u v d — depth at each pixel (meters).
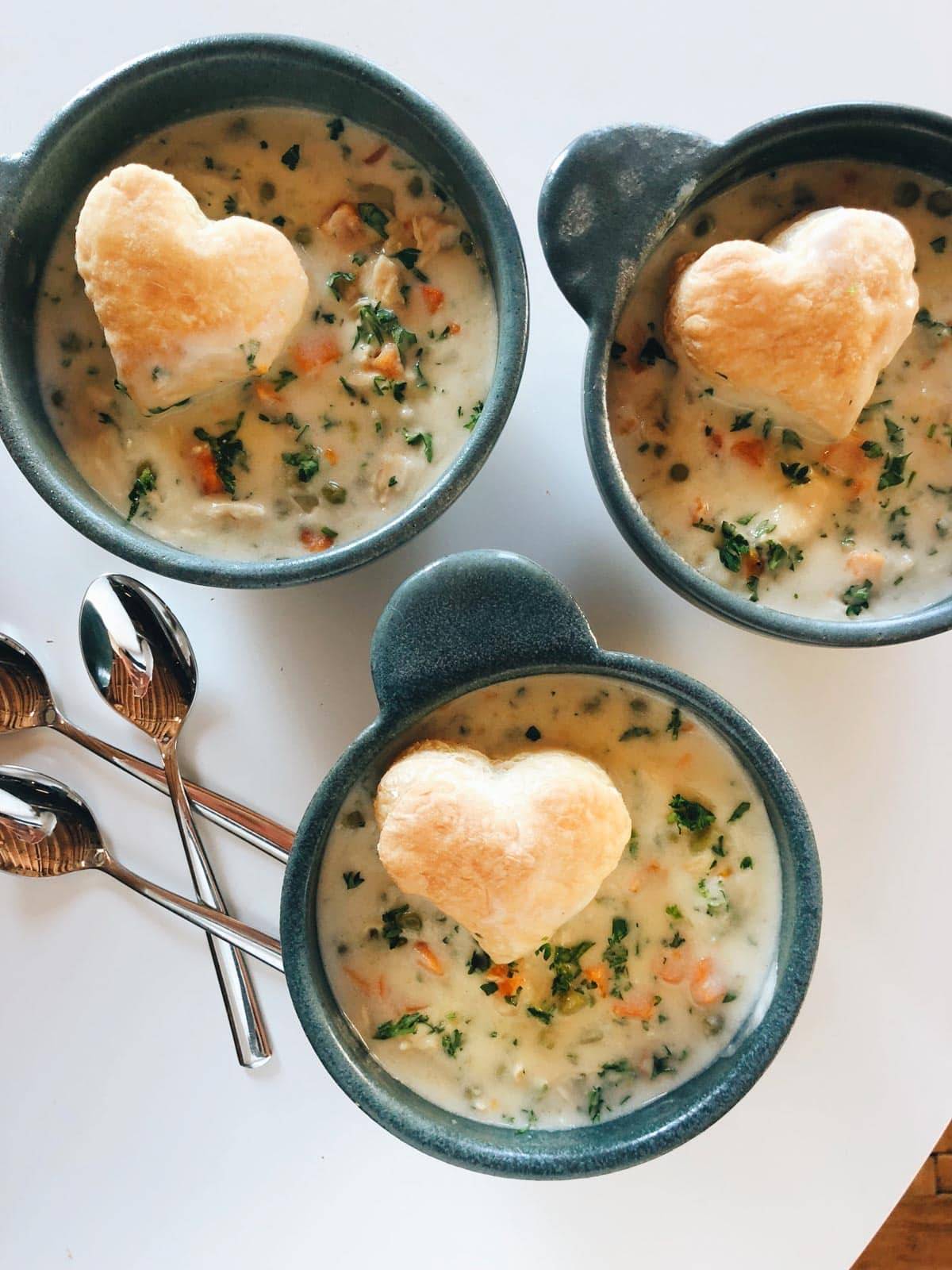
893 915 0.30
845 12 0.30
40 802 0.30
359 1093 0.25
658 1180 0.30
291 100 0.27
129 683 0.30
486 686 0.26
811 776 0.30
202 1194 0.31
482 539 0.30
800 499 0.27
